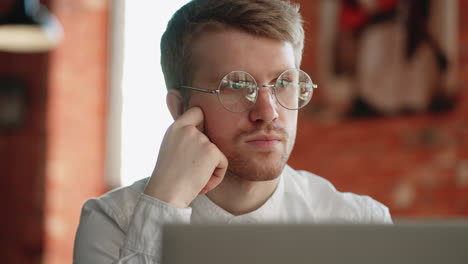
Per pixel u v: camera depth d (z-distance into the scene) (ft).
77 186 14.76
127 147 14.93
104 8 15.12
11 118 14.75
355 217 5.22
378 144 11.93
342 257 2.29
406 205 11.57
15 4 10.80
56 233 14.43
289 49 4.38
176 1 14.43
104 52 15.16
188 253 2.32
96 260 4.49
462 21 10.91
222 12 4.33
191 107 4.56
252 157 4.25
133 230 3.95
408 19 11.47
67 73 14.65
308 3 12.80
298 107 4.40
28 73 14.71
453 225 2.31
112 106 15.08
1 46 11.64
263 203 4.66
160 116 14.55
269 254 2.30
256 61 4.26
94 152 14.98
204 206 4.57
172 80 4.86
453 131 11.01
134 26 14.90
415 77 11.43
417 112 11.43
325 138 12.62
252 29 4.25
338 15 12.39
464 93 10.89
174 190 4.03
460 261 2.29
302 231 2.31
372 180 12.00
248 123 4.26
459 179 10.94
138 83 14.84
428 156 11.33
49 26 11.18
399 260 2.29
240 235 2.31
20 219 14.61
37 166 14.49
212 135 4.38
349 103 12.29
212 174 4.28
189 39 4.55
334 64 12.46
